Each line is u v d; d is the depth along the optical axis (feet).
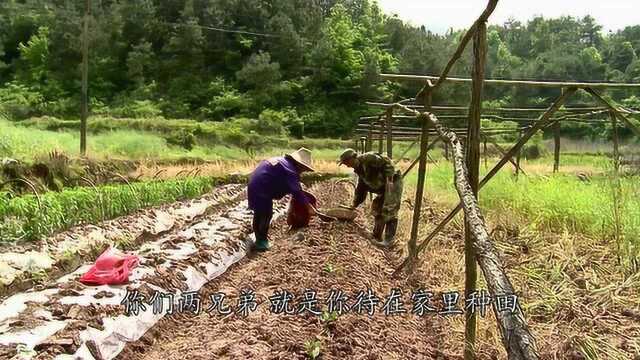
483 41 13.24
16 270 20.06
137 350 16.47
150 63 179.22
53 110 150.82
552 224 29.37
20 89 160.45
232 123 140.46
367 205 43.55
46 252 23.40
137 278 20.80
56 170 40.19
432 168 63.10
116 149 79.97
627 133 99.86
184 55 184.14
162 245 27.20
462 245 27.76
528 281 21.02
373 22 249.34
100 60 176.65
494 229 28.73
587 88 18.89
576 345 15.46
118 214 34.06
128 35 189.26
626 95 102.73
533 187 34.12
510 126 98.58
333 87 177.88
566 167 69.87
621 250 22.93
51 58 176.76
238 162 89.61
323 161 103.40
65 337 14.67
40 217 25.90
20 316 16.26
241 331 16.61
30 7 207.21
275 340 15.17
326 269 21.21
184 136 110.52
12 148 47.16
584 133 125.80
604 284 20.52
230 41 192.85
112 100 165.58
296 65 189.67
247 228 33.35
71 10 189.98
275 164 29.32
